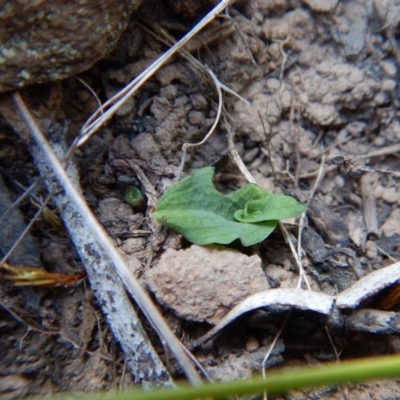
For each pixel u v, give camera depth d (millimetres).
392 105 105
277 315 79
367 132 104
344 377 56
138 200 88
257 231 82
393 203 99
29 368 76
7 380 75
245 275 78
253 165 100
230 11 101
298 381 56
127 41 91
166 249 80
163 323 68
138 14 92
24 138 78
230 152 95
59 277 78
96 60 82
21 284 76
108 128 91
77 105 89
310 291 77
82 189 88
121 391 77
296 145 101
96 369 78
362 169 99
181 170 88
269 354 79
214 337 78
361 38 104
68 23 74
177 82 94
